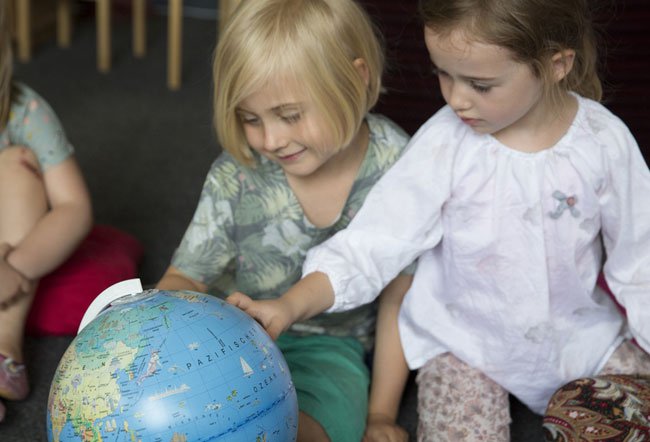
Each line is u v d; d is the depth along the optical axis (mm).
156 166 2475
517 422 1454
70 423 964
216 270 1414
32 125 1592
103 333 999
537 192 1285
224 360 976
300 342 1459
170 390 940
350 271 1297
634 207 1309
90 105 2967
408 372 1459
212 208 1390
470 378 1372
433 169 1338
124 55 3580
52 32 3779
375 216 1340
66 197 1604
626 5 1936
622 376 1273
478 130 1248
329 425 1287
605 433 1172
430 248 1376
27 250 1510
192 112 2949
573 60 1221
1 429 1366
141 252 1905
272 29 1210
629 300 1317
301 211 1396
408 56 2041
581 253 1334
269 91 1214
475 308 1365
